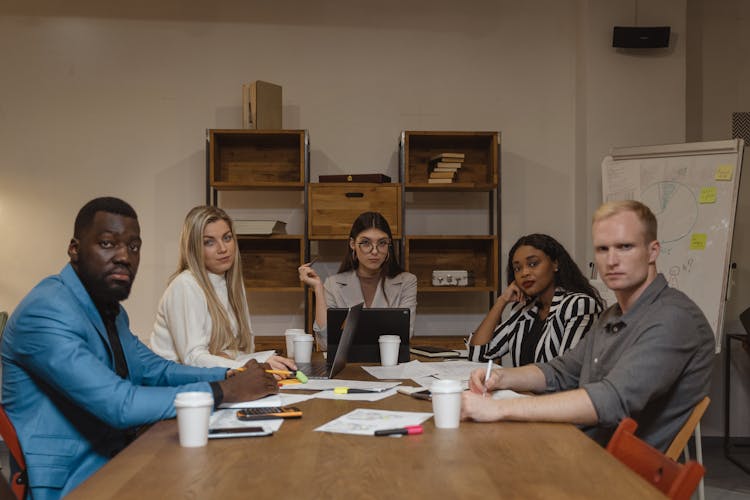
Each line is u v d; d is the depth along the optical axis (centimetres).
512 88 480
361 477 121
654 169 420
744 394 467
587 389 165
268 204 469
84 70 467
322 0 476
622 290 184
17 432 172
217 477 121
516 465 128
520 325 301
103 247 182
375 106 475
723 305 388
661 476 121
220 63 471
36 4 465
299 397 197
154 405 167
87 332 178
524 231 477
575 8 480
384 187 430
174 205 468
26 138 464
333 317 271
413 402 190
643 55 456
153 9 470
